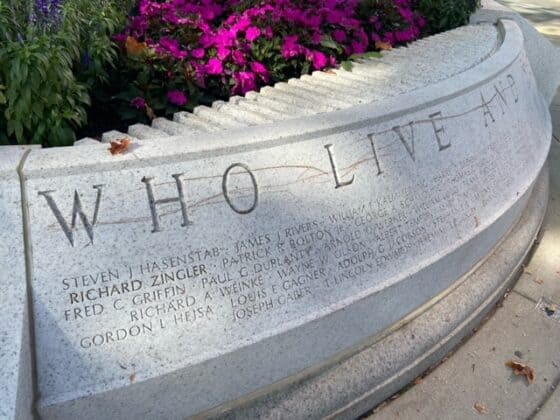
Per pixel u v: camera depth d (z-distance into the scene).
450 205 2.59
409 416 2.33
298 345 2.07
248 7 3.47
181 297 1.84
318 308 2.07
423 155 2.52
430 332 2.50
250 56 3.26
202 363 1.83
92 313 1.73
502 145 3.02
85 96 2.45
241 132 2.11
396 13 4.12
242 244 1.97
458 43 4.14
